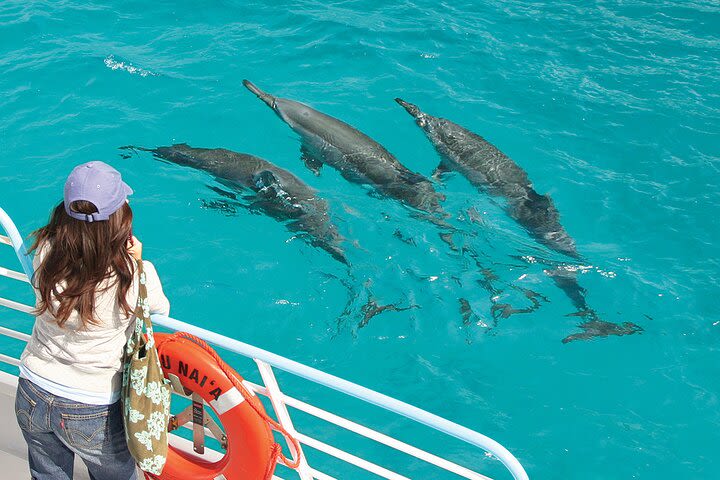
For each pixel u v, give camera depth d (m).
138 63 10.79
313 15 12.14
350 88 10.72
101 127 9.66
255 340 7.24
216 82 10.62
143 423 3.04
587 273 8.08
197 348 3.23
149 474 3.54
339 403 6.70
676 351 7.21
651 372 7.00
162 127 9.80
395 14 12.31
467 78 10.97
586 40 11.78
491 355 7.16
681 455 6.25
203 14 12.08
